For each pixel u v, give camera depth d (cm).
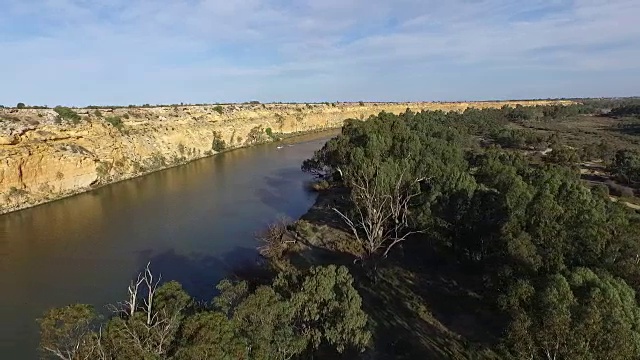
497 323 2473
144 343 1509
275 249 3741
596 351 1294
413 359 2206
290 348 1812
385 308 2750
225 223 4709
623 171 5938
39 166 5541
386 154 4900
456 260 3309
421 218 3447
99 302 2973
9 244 4100
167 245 4069
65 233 4403
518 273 1962
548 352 1384
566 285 1451
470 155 6306
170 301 1819
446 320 2603
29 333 2619
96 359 1495
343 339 1992
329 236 4000
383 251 3678
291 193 6019
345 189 5666
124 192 6088
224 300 2003
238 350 1499
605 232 2125
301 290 2095
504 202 2703
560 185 3022
